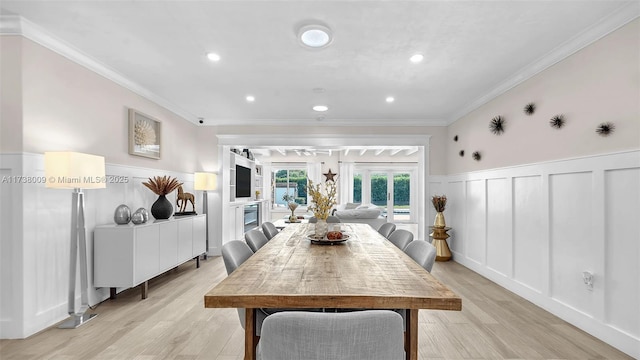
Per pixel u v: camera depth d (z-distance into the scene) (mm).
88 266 2824
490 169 3725
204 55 2729
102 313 2725
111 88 3125
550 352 2080
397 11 2055
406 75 3191
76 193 2475
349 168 10109
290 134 5219
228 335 2324
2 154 2225
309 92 3738
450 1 1947
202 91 3711
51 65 2453
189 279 3779
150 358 2000
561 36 2383
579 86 2414
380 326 967
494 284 3570
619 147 2088
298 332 962
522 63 2893
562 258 2602
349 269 1629
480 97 3889
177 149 4504
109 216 3088
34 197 2316
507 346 2162
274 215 10383
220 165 5191
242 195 6785
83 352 2062
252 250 2379
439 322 2549
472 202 4215
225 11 2057
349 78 3277
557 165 2633
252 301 1237
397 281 1421
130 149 3393
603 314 2205
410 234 2537
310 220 3883
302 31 2283
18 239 2229
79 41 2479
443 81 3357
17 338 2229
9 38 2227
